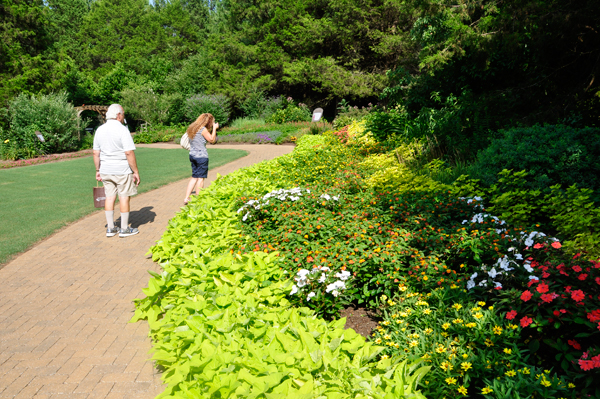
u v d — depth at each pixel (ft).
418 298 10.12
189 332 7.36
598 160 15.38
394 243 12.07
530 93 24.50
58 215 21.53
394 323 9.25
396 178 19.24
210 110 92.38
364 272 11.28
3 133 63.98
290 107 91.40
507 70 28.43
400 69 37.06
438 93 33.04
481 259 11.35
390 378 6.31
